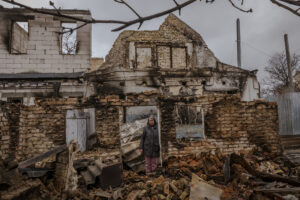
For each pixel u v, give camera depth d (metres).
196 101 5.39
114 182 3.87
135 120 7.01
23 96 7.73
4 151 4.49
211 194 2.93
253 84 9.73
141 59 10.65
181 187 3.40
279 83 20.77
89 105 5.47
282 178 3.28
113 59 10.70
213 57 10.79
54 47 8.61
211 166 4.53
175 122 5.22
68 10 8.73
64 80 8.08
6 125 4.58
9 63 8.38
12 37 8.76
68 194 2.99
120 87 8.64
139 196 3.30
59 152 3.35
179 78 9.19
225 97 5.35
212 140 5.23
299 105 6.97
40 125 5.23
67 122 5.64
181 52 10.88
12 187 2.03
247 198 3.03
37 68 8.48
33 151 5.14
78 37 8.82
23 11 8.52
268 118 5.43
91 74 8.38
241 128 5.31
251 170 3.61
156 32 10.91
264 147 5.31
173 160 4.95
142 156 6.01
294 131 6.82
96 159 4.81
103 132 5.45
